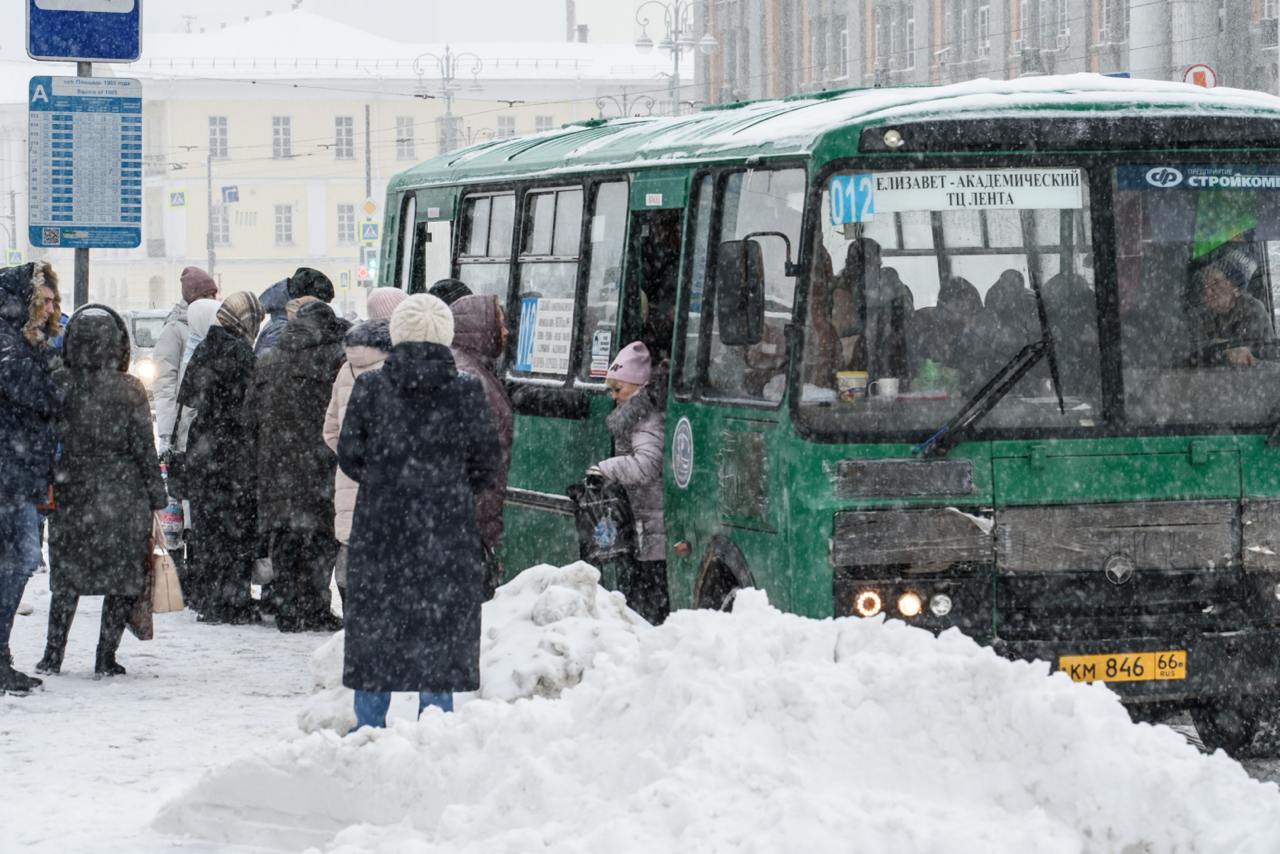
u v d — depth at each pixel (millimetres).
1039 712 7176
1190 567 9961
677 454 11414
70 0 17969
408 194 17344
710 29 81875
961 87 10617
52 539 12891
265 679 12969
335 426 12852
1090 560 9875
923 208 9930
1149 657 9859
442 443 9180
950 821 6824
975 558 9766
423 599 9133
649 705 7664
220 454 15812
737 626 7988
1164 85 10688
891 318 9875
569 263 13414
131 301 124438
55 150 18078
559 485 13219
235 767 8297
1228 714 10828
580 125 15484
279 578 15398
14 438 12047
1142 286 10031
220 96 122562
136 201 18250
